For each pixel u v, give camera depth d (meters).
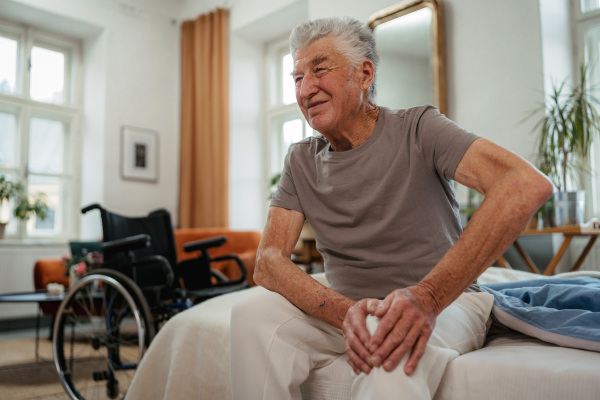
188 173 5.27
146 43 5.46
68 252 4.79
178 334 1.34
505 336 1.12
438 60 3.28
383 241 1.04
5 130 4.90
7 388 2.37
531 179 0.85
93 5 5.07
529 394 0.77
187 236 4.49
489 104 3.13
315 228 1.16
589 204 3.07
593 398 0.71
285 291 1.01
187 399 1.27
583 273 1.42
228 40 5.26
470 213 2.95
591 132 2.79
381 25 3.65
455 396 0.85
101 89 5.14
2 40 4.93
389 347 0.79
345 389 0.96
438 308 0.84
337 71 1.06
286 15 4.85
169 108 5.61
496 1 3.14
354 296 1.09
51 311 3.36
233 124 5.21
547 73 2.94
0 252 4.38
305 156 1.21
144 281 2.59
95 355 3.07
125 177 5.18
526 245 3.04
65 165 5.27
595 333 0.87
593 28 3.14
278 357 0.93
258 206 5.34
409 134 1.05
